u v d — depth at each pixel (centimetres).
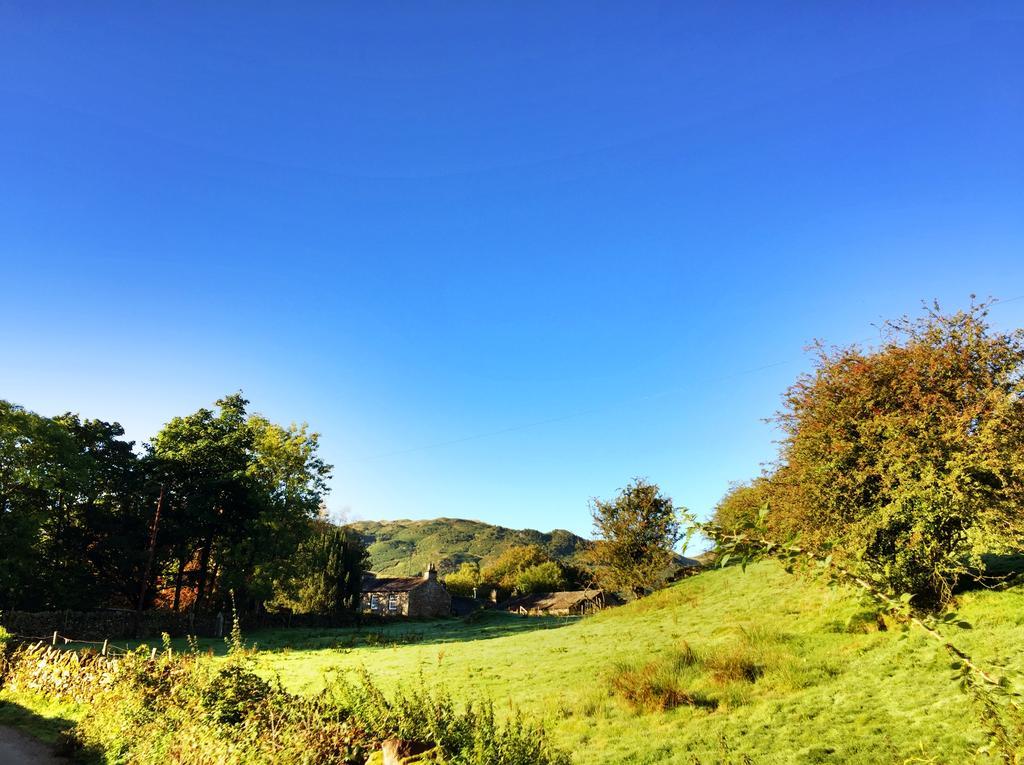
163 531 4325
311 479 5016
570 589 9844
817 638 1639
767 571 3069
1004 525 1395
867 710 1107
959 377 1593
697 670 1590
